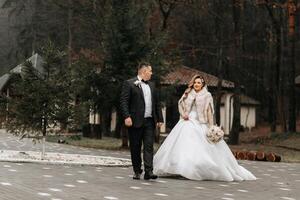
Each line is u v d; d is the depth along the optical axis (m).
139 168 12.78
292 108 41.72
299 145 35.00
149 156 12.69
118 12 27.91
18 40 62.03
